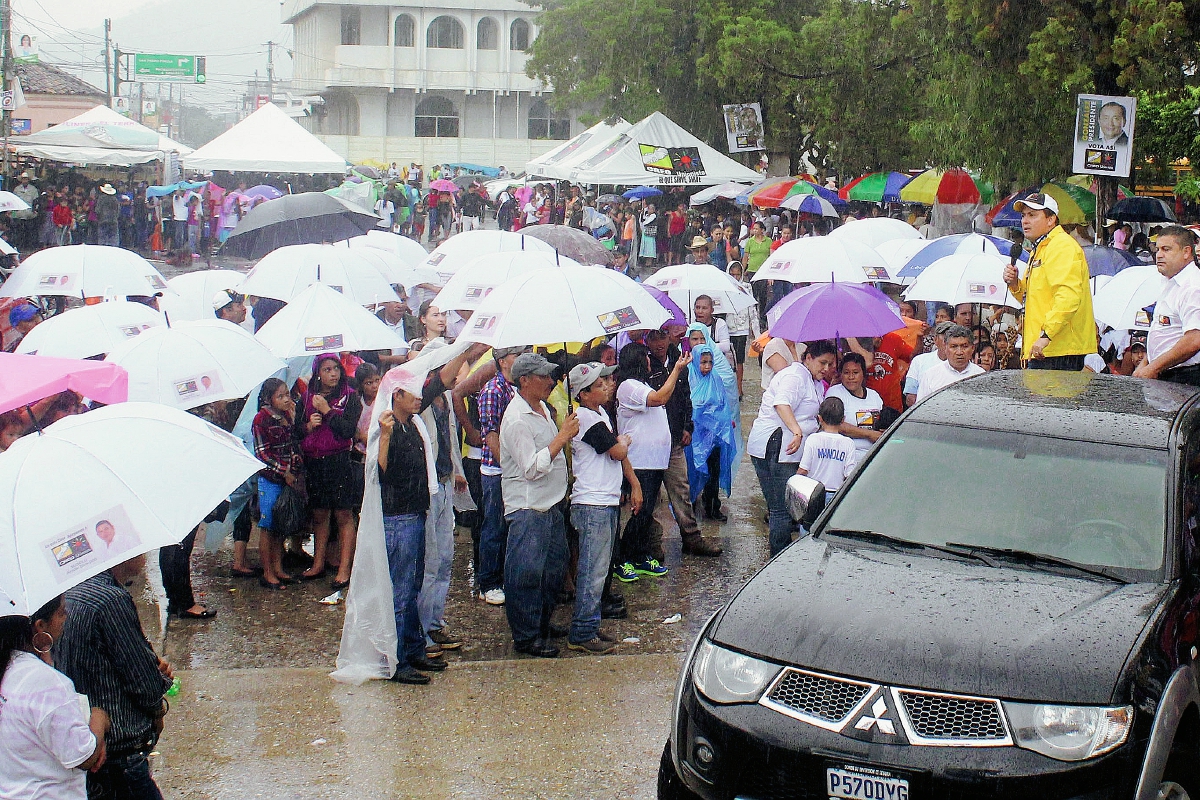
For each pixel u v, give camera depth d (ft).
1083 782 13.08
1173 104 65.26
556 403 29.09
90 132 113.80
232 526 30.96
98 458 13.58
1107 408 18.78
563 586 28.30
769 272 38.29
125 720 14.29
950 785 13.28
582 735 20.22
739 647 15.01
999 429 18.33
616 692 22.21
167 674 15.24
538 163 94.73
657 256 102.37
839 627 14.76
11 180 105.70
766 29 100.42
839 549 16.98
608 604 27.02
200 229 105.29
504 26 223.71
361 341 28.86
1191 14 56.75
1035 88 61.31
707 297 38.19
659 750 19.67
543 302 24.29
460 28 223.71
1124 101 53.52
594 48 117.91
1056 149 66.08
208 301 42.37
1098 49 58.75
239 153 90.89
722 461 34.27
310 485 29.12
